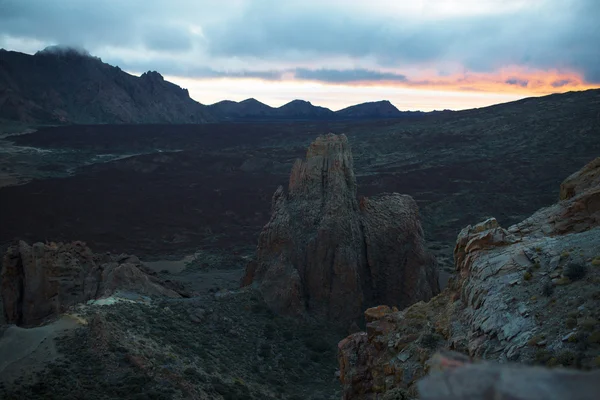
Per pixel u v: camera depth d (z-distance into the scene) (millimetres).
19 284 51688
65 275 51812
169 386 31781
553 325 17672
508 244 23703
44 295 50344
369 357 25641
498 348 18531
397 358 23484
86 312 39969
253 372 40906
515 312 19359
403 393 20672
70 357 33344
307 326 51062
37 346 34500
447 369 5750
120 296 47406
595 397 5012
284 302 52344
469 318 21703
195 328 45094
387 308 28062
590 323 16547
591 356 15555
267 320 50094
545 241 22344
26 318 49500
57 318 39906
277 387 39438
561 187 27312
